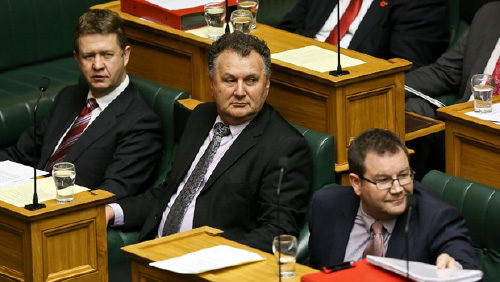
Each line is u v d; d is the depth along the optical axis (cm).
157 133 1379
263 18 1848
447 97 1595
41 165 1409
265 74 1203
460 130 1293
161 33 1480
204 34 1453
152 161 1371
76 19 1870
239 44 1194
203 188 1212
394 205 951
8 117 1628
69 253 1128
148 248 998
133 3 1540
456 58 1580
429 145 1465
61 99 1452
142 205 1299
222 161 1207
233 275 915
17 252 1123
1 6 1775
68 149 1388
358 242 1002
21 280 1125
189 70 1461
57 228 1111
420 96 1524
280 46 1397
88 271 1145
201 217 1202
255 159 1193
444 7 1675
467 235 949
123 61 1390
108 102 1397
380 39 1670
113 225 1277
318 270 970
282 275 904
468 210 1055
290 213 1166
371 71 1253
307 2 1805
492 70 1488
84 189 1160
